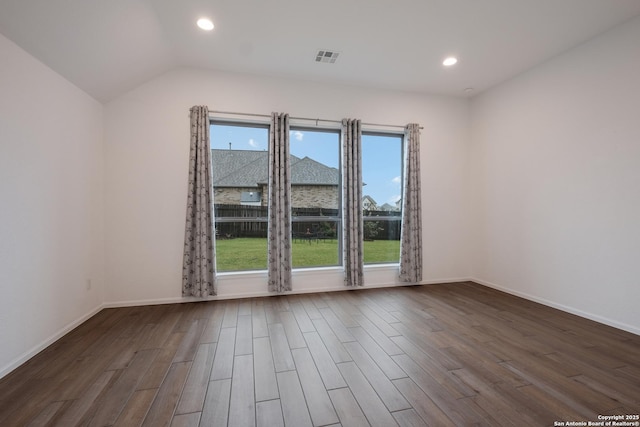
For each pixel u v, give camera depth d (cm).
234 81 357
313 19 260
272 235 365
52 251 241
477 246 435
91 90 291
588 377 190
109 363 208
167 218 338
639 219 254
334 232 412
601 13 251
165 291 339
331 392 175
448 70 358
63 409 159
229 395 172
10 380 186
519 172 367
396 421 150
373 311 316
